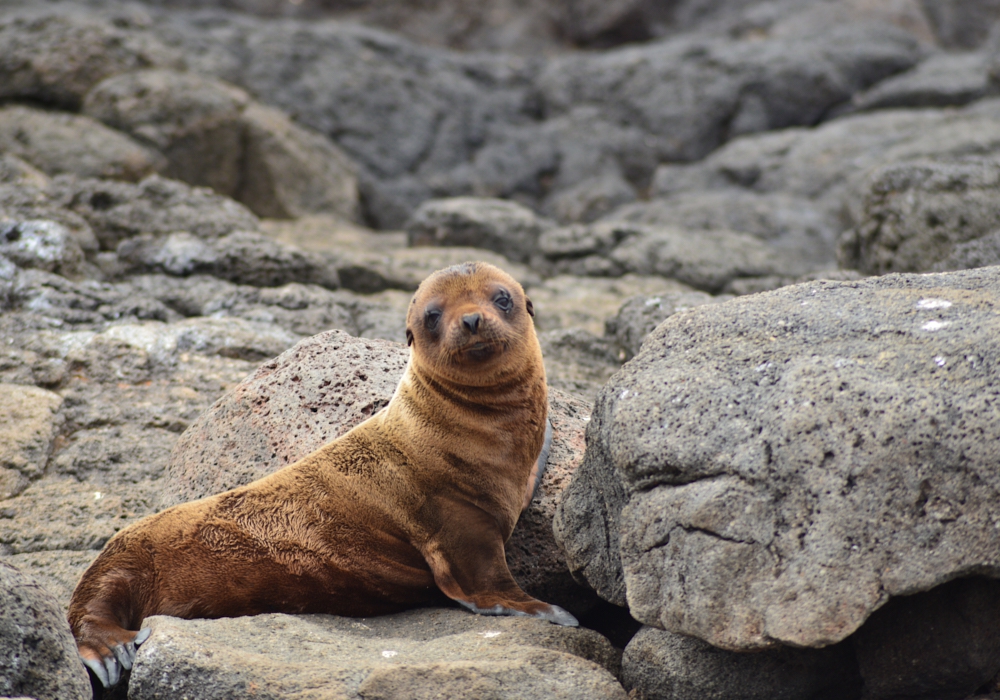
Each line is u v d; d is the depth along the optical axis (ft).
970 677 48.70
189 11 275.80
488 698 47.83
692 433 51.37
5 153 169.68
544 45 338.34
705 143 258.78
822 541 45.83
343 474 66.08
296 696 48.34
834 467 46.57
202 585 63.21
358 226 216.95
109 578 62.23
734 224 198.80
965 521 44.78
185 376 104.12
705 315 59.21
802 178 214.90
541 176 261.65
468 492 64.44
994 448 44.88
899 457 45.78
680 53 274.77
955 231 122.72
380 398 77.97
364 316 125.80
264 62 248.11
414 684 48.11
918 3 308.81
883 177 131.85
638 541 52.21
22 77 188.65
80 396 99.19
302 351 83.30
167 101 192.75
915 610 48.62
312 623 60.39
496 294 65.26
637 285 156.56
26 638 49.49
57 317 113.09
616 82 273.95
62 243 125.90
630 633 67.67
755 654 51.19
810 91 254.27
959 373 47.44
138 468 89.35
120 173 175.63
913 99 240.94
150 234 141.90
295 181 209.87
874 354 50.19
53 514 81.15
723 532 48.62
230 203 154.71
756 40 280.10
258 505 65.46
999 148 187.01
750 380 51.98
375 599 65.46
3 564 51.78
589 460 60.44
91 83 193.98
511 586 63.31
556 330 122.93
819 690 51.47
